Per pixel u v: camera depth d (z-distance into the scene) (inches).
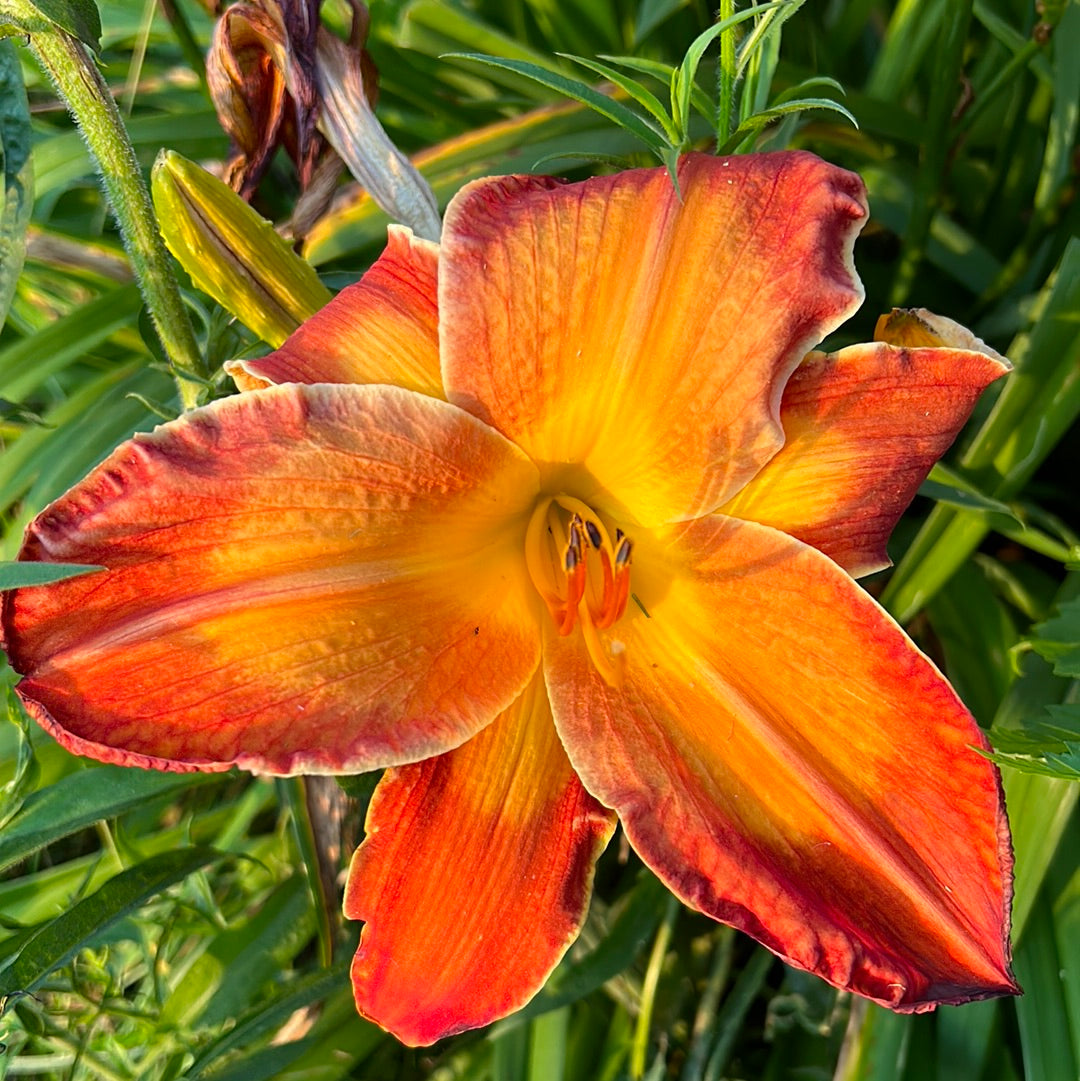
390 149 13.1
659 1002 14.2
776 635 11.5
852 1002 13.5
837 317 10.8
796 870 11.1
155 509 10.3
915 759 11.1
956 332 12.1
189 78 16.4
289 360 10.9
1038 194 15.7
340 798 13.6
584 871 11.5
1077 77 15.0
